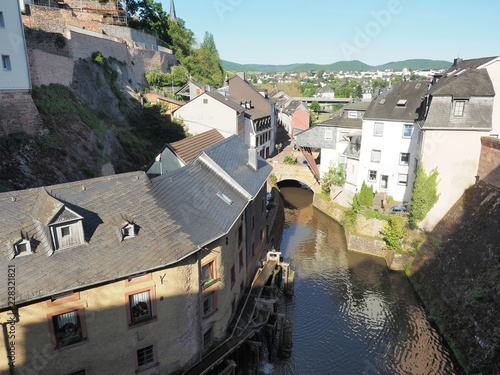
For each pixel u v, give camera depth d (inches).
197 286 719.7
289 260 1473.9
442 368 909.8
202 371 730.8
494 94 1220.5
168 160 1187.3
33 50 1290.6
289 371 928.3
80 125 1353.3
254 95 2687.0
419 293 1206.3
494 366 805.2
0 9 1037.8
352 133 1797.5
